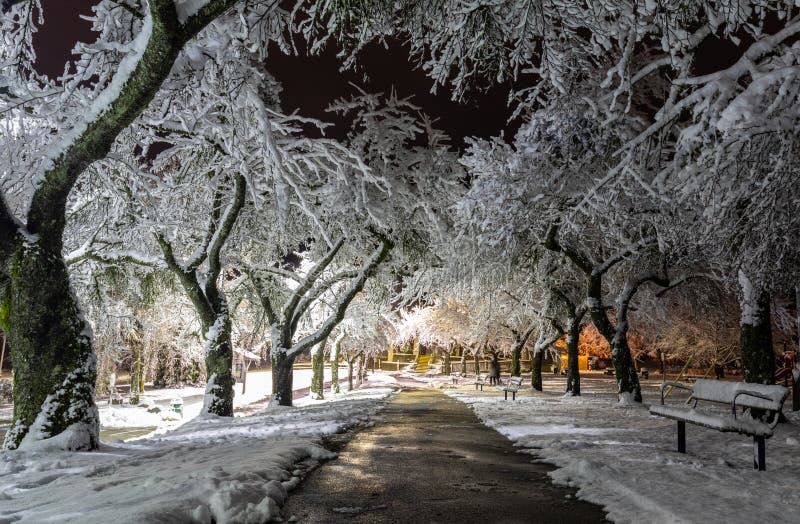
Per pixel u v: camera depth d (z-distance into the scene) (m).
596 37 9.14
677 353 38.88
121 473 6.93
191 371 53.81
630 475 6.30
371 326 36.19
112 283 22.17
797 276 10.81
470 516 5.01
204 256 18.03
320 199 20.38
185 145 17.45
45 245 9.91
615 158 16.64
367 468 7.18
